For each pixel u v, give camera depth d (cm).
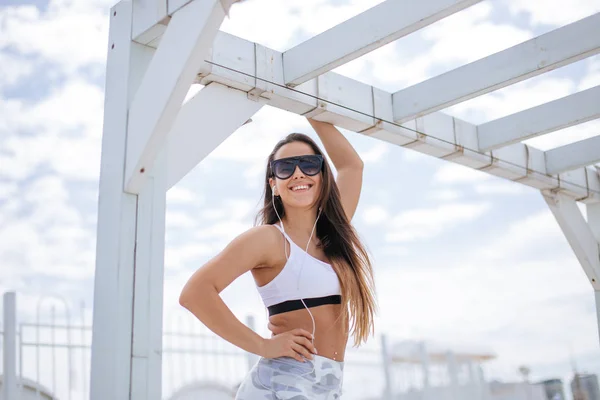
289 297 237
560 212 519
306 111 378
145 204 285
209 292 221
